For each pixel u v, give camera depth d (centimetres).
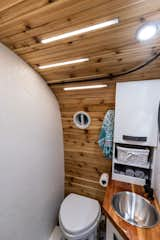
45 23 73
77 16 67
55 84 147
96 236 143
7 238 96
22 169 108
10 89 97
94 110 158
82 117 170
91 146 171
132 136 123
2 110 91
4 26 77
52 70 125
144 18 66
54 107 163
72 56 102
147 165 122
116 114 128
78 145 180
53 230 165
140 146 126
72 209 143
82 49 93
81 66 114
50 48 95
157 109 114
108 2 59
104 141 146
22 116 108
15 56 102
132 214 109
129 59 99
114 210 98
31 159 119
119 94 126
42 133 136
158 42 81
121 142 129
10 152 96
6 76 94
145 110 118
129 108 123
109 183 133
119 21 68
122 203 113
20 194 107
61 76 133
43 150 138
